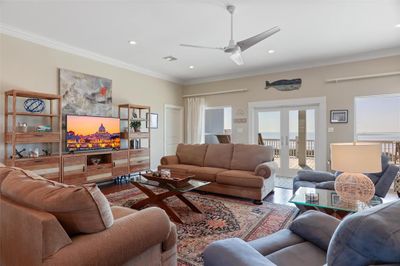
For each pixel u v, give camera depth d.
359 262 0.70
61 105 3.95
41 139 3.53
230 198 3.71
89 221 1.14
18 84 3.57
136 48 4.33
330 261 0.77
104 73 4.82
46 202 1.10
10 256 1.23
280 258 1.24
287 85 5.45
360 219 0.70
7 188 1.30
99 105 4.71
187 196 3.81
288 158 5.57
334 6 2.87
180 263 1.90
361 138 6.32
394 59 4.35
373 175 2.71
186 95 6.91
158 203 2.92
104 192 4.04
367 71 4.59
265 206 3.31
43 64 3.86
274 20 3.23
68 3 2.81
